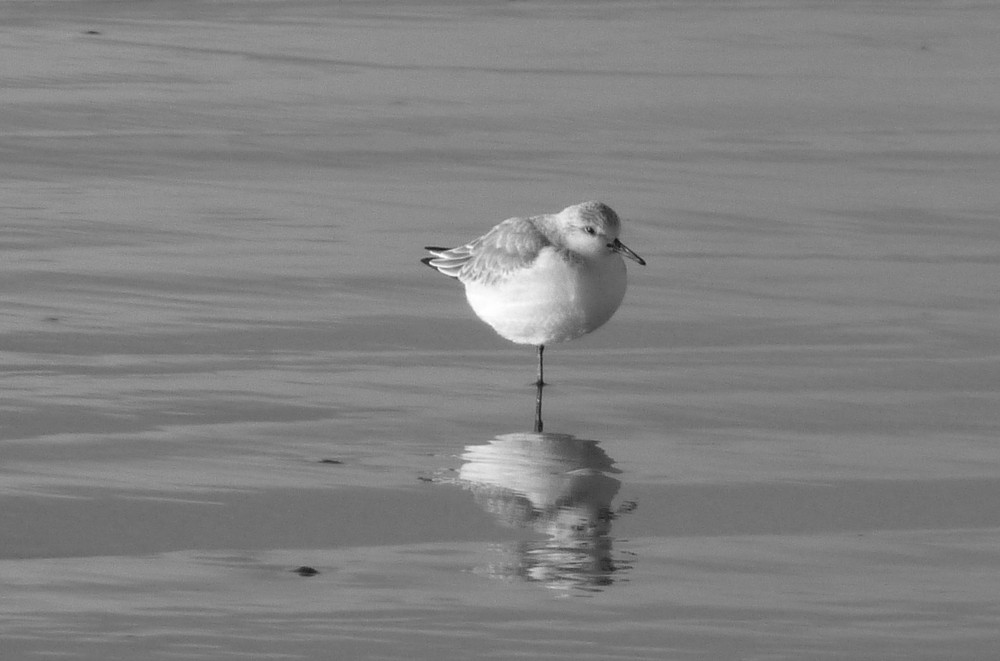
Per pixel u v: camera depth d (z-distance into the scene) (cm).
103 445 1204
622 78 2664
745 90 2606
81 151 2136
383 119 2370
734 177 2116
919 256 1767
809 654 899
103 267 1659
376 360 1423
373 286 1631
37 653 889
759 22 3108
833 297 1620
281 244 1767
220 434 1235
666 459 1205
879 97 2578
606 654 899
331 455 1201
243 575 994
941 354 1448
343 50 2805
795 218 1923
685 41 2938
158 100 2422
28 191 1945
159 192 1969
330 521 1080
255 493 1123
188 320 1509
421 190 2023
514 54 2811
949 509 1108
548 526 1077
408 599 964
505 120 2391
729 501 1123
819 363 1425
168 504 1099
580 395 1345
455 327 1516
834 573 1005
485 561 1021
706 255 1767
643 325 1527
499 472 1173
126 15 3017
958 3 3297
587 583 990
